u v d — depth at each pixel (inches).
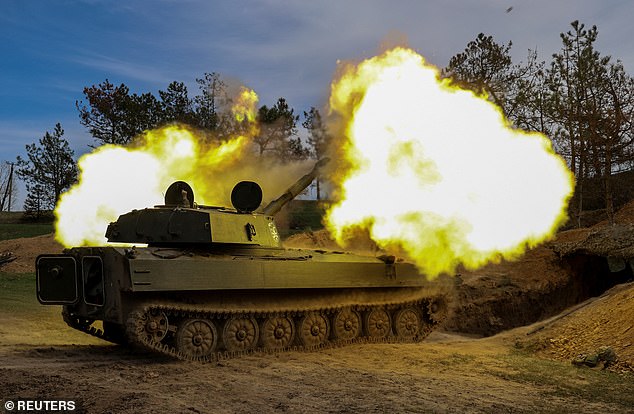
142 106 1581.0
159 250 502.6
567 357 530.6
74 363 466.0
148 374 429.4
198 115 1569.9
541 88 1229.7
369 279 619.8
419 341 666.2
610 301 594.6
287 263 557.6
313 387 403.2
